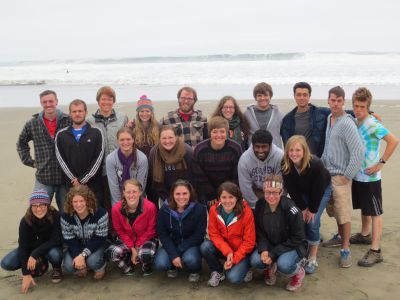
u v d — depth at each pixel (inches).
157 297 159.2
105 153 198.8
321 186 163.6
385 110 518.9
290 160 163.5
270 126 210.4
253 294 159.5
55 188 198.7
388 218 228.4
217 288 164.9
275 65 1454.2
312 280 167.8
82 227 169.2
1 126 503.5
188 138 215.2
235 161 181.8
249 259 167.0
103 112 202.8
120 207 172.4
